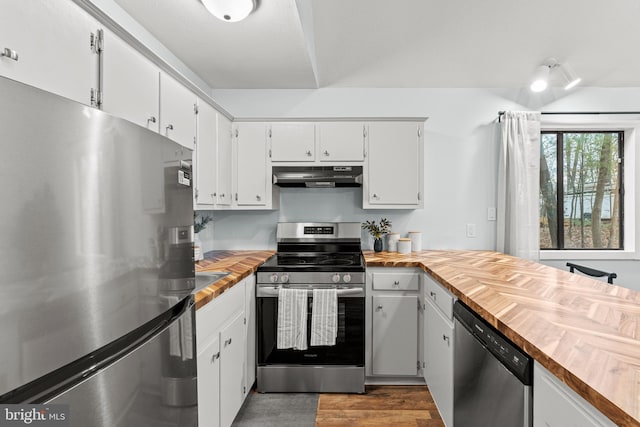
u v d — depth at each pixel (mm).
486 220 2961
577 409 751
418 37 2486
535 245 2781
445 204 2971
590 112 2883
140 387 760
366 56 2648
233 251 2990
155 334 849
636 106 2889
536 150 2807
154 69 1593
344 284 2268
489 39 2492
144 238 778
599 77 2783
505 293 1433
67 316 560
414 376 2396
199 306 1351
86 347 597
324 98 2969
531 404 957
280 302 2236
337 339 2277
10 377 473
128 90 1395
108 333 651
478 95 2947
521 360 982
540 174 3066
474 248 2969
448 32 2445
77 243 581
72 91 1111
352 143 2705
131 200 726
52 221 535
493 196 2951
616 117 2887
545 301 1309
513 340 993
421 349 2348
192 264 1079
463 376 1480
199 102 2088
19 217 486
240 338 1953
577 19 2324
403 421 1984
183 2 1708
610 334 964
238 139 2719
